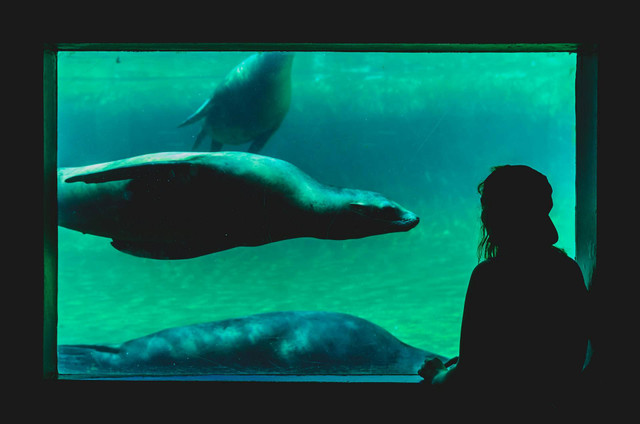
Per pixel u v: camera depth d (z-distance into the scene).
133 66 10.75
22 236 2.44
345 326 4.52
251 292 11.01
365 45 2.48
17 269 2.44
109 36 2.42
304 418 2.49
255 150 7.91
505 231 2.00
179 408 2.51
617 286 2.35
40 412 2.50
